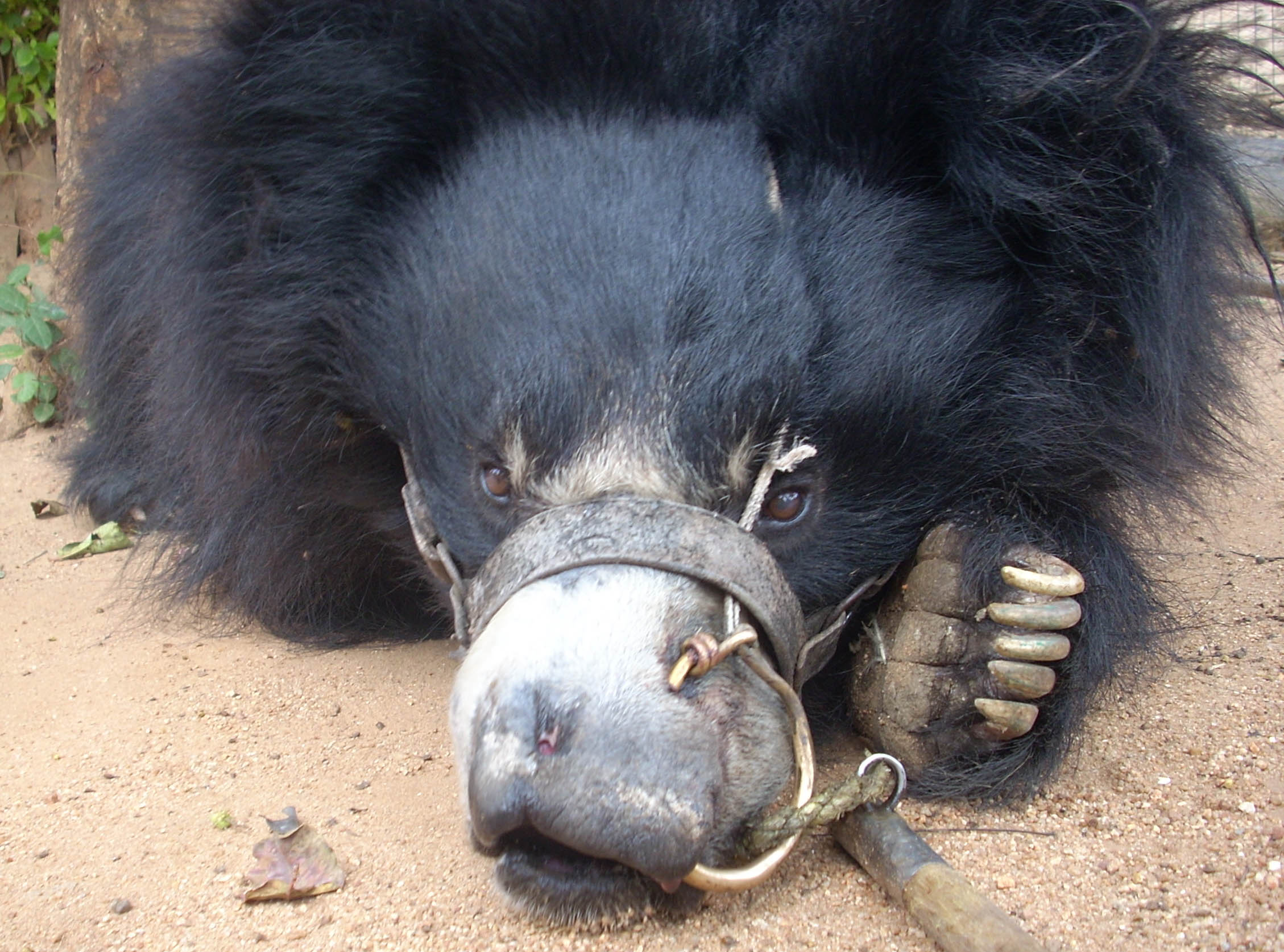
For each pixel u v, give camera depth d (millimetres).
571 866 712
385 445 927
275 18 884
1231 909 708
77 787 843
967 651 814
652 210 812
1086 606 849
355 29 888
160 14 1283
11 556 1234
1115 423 858
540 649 703
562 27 857
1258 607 1024
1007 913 709
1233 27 867
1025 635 806
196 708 937
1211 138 855
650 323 781
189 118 912
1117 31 812
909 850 729
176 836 794
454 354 814
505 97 879
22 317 1524
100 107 1430
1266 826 763
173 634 1062
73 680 983
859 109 852
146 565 1169
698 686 709
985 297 852
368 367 882
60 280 1508
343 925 727
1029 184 831
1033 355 857
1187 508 995
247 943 717
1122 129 818
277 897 743
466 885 751
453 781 844
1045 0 831
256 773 856
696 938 712
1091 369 857
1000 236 849
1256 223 926
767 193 832
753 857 728
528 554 749
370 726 913
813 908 729
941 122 855
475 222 839
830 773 832
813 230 827
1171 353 839
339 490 954
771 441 783
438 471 831
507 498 800
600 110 864
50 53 1765
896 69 844
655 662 702
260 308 902
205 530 1074
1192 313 865
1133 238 832
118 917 735
